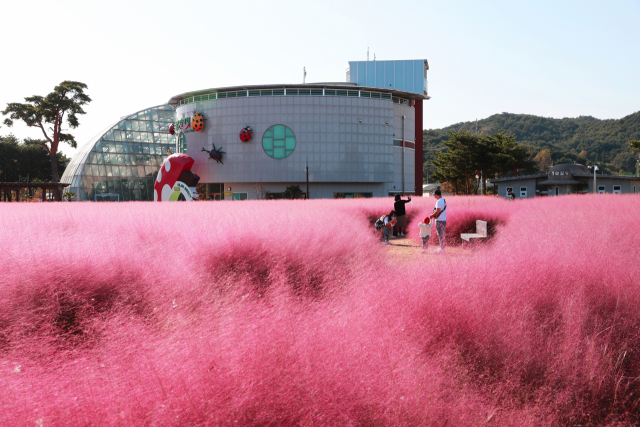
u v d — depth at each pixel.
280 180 50.41
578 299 2.89
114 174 58.28
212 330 2.30
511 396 2.09
